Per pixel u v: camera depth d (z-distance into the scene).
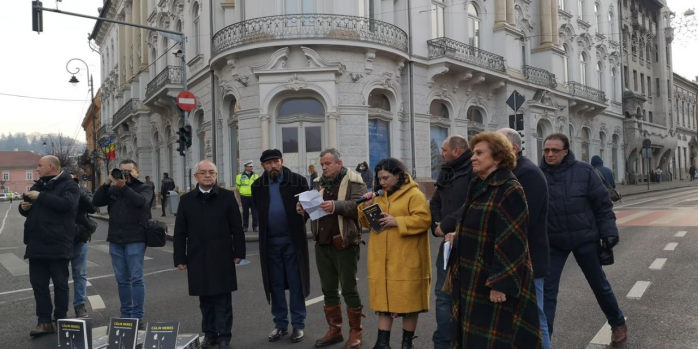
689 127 58.66
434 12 22.52
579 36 32.97
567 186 4.78
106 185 5.93
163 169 28.34
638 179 42.50
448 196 4.50
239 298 7.39
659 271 8.02
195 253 5.22
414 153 20.58
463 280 3.40
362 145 18.38
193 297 7.58
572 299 6.63
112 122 38.59
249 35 17.94
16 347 5.52
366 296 7.20
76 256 6.67
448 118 22.91
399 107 20.28
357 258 5.29
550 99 28.03
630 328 5.41
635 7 43.12
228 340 5.22
